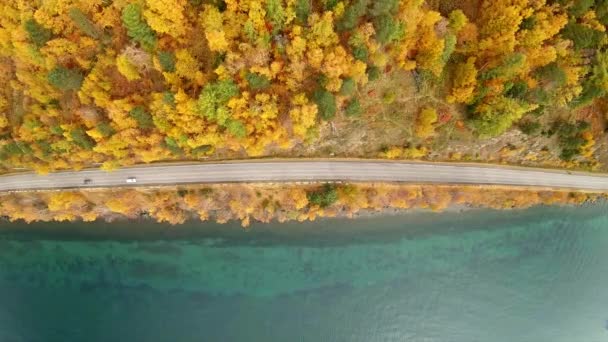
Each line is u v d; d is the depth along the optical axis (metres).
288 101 69.69
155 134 72.31
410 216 89.94
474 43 69.69
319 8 63.31
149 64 66.06
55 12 62.72
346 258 88.94
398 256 89.31
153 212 86.94
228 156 82.88
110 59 66.81
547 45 70.75
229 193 84.38
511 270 89.94
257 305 87.88
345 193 83.44
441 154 84.56
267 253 88.81
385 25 61.09
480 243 90.44
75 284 89.38
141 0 60.34
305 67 66.25
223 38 60.72
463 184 86.38
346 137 80.25
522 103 73.06
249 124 69.62
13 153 78.06
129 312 88.38
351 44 63.84
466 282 89.19
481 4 69.31
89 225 89.50
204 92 64.56
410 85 74.31
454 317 87.94
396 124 78.62
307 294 88.19
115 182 84.19
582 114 81.94
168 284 88.69
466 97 72.94
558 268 90.31
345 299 88.12
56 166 81.12
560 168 88.81
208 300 88.12
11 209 86.06
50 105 71.44
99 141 73.31
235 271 88.75
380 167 84.56
